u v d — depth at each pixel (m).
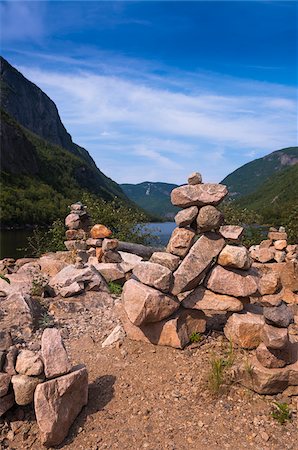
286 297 7.76
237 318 5.29
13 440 3.87
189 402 4.39
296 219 15.05
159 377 4.79
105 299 7.59
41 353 4.06
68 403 3.99
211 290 5.41
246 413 4.21
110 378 4.80
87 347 5.69
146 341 5.46
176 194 5.52
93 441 3.88
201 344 5.39
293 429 4.01
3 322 6.07
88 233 11.44
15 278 8.59
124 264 9.55
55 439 3.79
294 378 4.42
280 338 4.33
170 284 5.20
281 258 9.40
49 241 15.44
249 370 4.50
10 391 3.99
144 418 4.16
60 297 7.51
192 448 3.80
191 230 5.50
